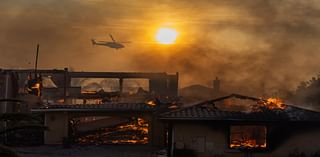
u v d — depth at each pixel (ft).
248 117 85.15
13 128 26.91
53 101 185.16
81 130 149.89
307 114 86.79
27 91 173.99
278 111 88.79
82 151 116.78
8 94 159.63
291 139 85.25
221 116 85.71
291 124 84.89
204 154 86.38
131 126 152.46
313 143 85.05
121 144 134.41
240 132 95.96
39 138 130.82
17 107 161.07
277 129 85.35
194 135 86.84
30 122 27.50
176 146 86.69
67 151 116.26
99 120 153.48
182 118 85.35
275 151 85.15
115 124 152.97
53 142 131.64
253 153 85.46
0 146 24.61
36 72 179.11
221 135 86.33
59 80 188.03
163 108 133.59
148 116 133.28
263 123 85.30
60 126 132.98
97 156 106.52
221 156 86.17
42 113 133.08
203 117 85.05
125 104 136.87
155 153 109.09
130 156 106.73
